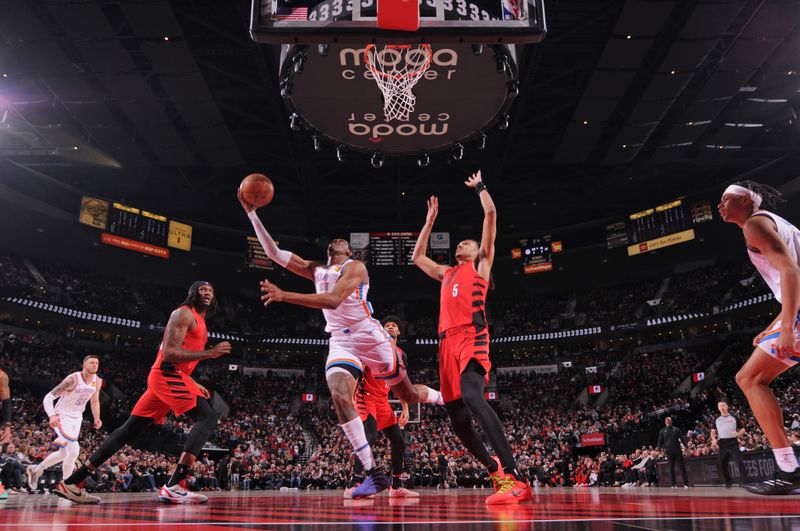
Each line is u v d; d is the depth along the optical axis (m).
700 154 28.16
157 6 17.06
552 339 35.41
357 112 9.73
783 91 22.92
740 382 2.88
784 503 2.69
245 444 22.62
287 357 37.75
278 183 32.12
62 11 17.27
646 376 30.48
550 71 21.69
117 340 33.06
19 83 22.03
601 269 37.22
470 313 3.51
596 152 27.41
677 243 32.31
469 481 19.53
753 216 2.79
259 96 23.12
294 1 6.09
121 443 3.99
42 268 31.84
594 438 23.41
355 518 2.19
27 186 28.92
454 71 8.71
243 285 38.59
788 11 17.66
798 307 2.53
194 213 35.81
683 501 3.17
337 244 4.09
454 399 3.59
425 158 11.07
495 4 6.43
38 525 1.96
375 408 5.00
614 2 17.61
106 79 20.88
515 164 29.94
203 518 2.27
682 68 19.98
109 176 30.86
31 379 25.09
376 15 6.01
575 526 1.72
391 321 5.51
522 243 37.28
